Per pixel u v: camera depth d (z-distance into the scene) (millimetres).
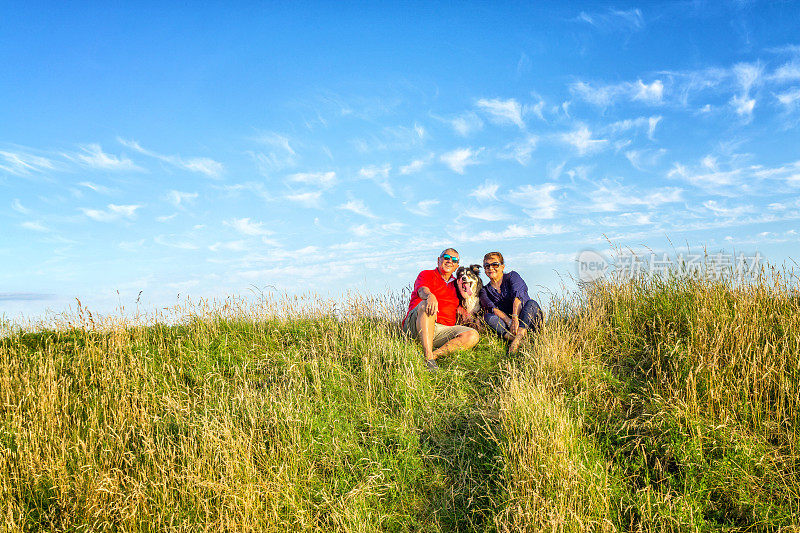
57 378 6809
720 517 4184
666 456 4672
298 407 5680
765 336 5789
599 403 5602
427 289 7602
